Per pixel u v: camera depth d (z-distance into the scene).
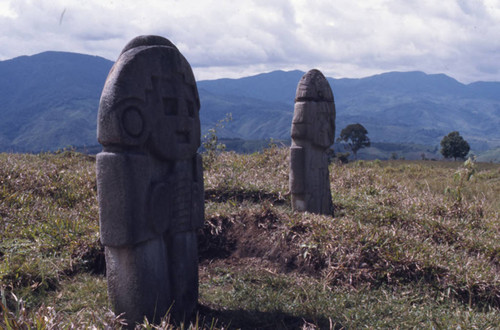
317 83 8.10
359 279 5.58
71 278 5.31
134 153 3.91
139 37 4.23
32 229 6.30
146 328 3.46
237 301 5.01
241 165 11.51
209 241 6.80
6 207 6.94
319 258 5.98
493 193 11.91
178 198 4.49
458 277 5.43
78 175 9.31
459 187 9.58
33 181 8.29
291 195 8.14
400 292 5.35
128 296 3.93
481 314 4.79
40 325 3.07
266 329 4.39
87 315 4.24
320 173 8.13
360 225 6.53
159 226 4.15
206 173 10.09
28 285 4.79
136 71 3.93
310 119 7.83
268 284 5.54
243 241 6.72
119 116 3.78
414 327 4.44
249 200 8.70
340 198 9.51
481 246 6.91
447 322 4.57
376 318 4.69
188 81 4.59
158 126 4.16
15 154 12.07
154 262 4.14
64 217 6.77
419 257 5.73
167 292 4.34
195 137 4.71
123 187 3.78
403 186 11.38
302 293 5.25
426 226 7.62
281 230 6.56
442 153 57.78
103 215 3.85
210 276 5.86
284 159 11.93
